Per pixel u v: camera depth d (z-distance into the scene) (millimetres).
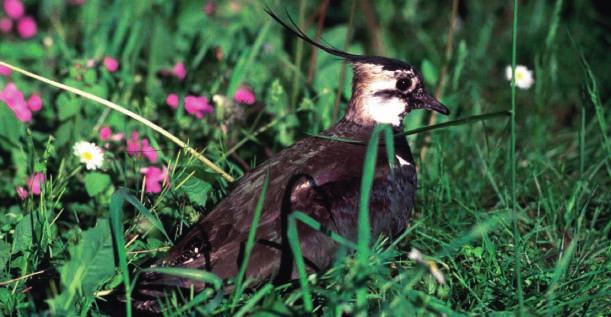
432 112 12461
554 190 11414
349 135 10438
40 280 9000
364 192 7465
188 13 15836
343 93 13000
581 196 10953
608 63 15648
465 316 7973
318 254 8844
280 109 12453
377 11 17578
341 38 14484
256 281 8570
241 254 8617
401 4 18203
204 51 13914
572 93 14953
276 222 8844
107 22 15477
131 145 11328
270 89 13023
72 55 14352
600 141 12430
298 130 12203
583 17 16812
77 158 11266
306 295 7605
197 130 12008
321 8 13344
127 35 14898
